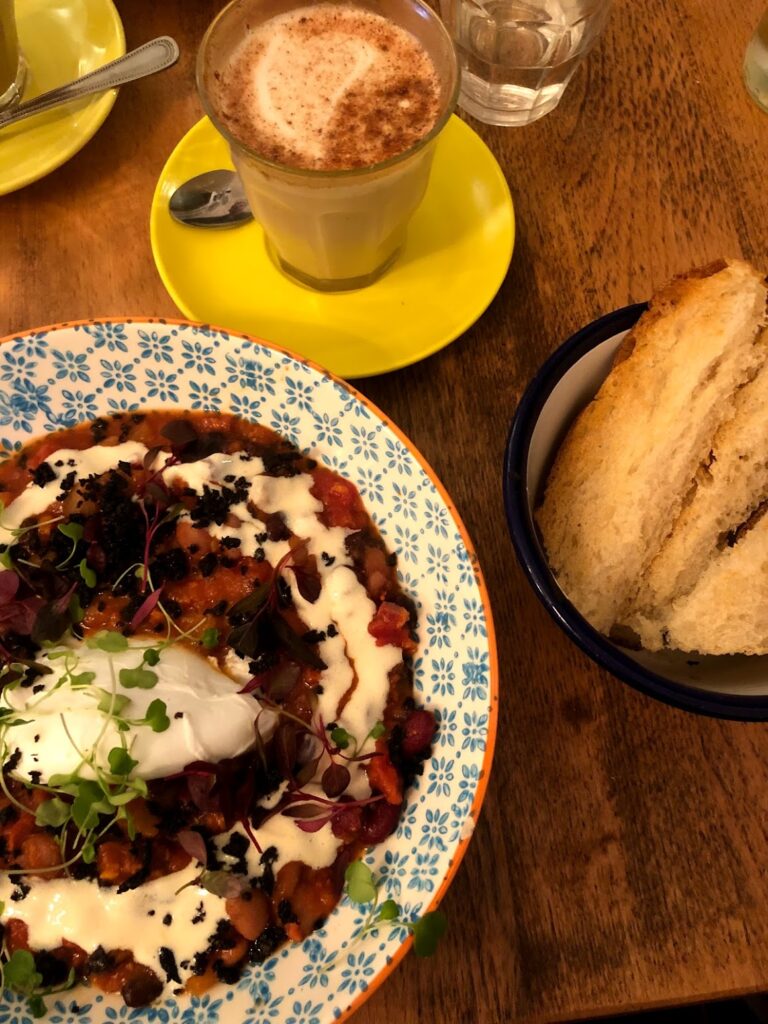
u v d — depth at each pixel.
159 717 0.24
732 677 0.25
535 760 0.26
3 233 0.33
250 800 0.24
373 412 0.27
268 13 0.31
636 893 0.25
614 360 0.27
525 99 0.36
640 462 0.25
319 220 0.29
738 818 0.26
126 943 0.23
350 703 0.26
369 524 0.28
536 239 0.34
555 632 0.28
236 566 0.27
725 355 0.25
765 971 0.24
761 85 0.36
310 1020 0.21
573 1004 0.24
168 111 0.36
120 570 0.27
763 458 0.24
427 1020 0.23
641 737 0.27
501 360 0.32
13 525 0.27
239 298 0.32
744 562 0.24
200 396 0.29
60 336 0.27
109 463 0.28
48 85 0.36
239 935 0.23
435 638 0.26
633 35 0.38
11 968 0.22
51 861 0.24
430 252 0.33
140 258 0.33
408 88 0.30
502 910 0.24
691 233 0.34
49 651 0.26
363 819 0.24
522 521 0.23
